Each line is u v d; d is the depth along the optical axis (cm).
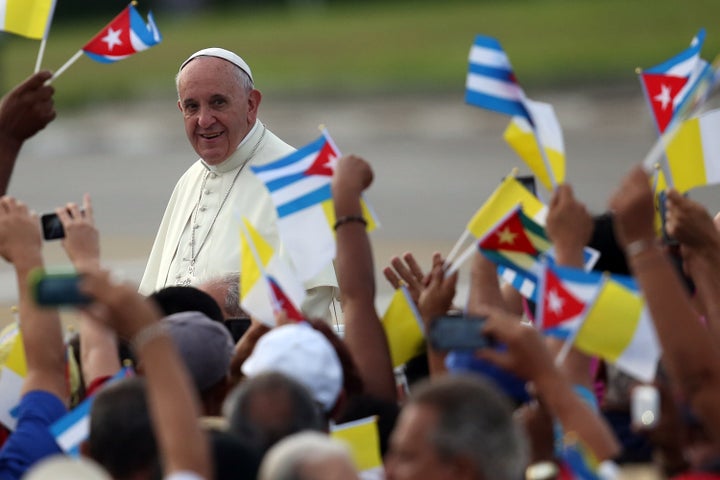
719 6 13812
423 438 1154
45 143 12512
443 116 12100
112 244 5975
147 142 12094
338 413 1485
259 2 19462
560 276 1435
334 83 13962
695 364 1279
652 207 1309
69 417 1477
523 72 12650
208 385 1519
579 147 9519
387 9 17862
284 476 1102
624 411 1473
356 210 1683
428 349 1571
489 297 1622
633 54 12644
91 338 1606
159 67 15950
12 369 1659
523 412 1376
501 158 9362
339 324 2511
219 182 2556
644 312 1401
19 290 1541
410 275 1764
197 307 1800
